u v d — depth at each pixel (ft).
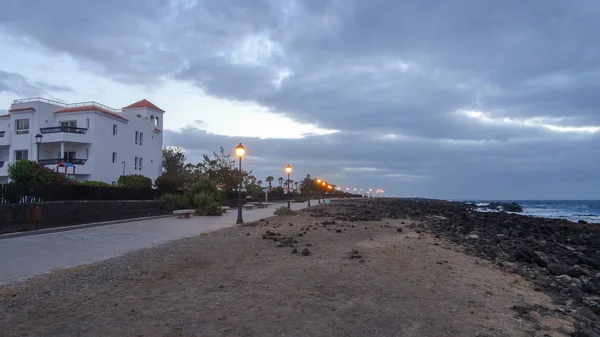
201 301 20.89
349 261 32.40
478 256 42.88
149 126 164.14
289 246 39.91
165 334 16.42
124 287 23.58
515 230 85.97
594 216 212.84
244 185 176.14
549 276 36.86
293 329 17.26
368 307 20.57
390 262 33.19
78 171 129.29
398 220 91.25
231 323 17.79
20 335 16.19
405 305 21.22
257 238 46.39
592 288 30.81
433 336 17.08
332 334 16.85
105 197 70.79
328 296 22.24
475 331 17.90
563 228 104.88
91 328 16.98
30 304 20.22
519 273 35.01
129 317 18.37
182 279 25.55
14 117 135.85
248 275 26.71
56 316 18.45
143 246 40.16
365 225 69.82
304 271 28.07
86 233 51.21
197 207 90.63
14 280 25.22
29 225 51.39
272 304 20.57
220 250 37.09
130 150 150.61
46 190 57.93
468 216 138.92
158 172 172.24
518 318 20.34
